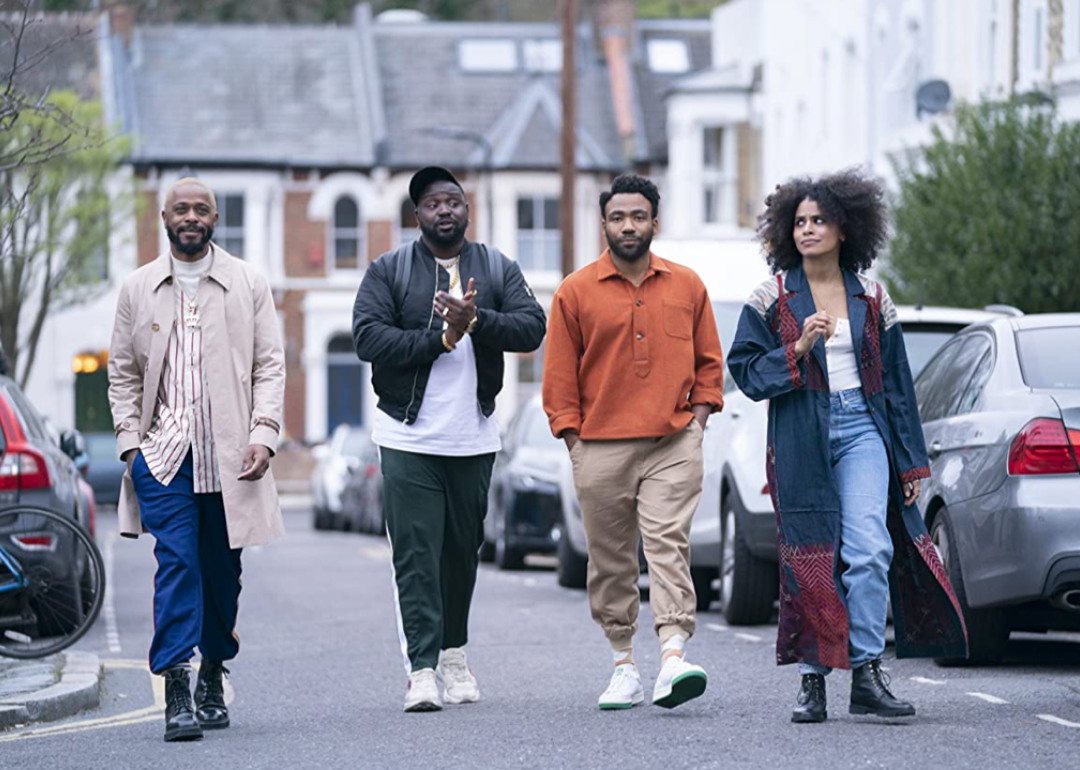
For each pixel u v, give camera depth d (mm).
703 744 12648
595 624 22328
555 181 85938
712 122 70938
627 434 14305
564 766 11977
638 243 14359
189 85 85938
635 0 128375
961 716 13719
